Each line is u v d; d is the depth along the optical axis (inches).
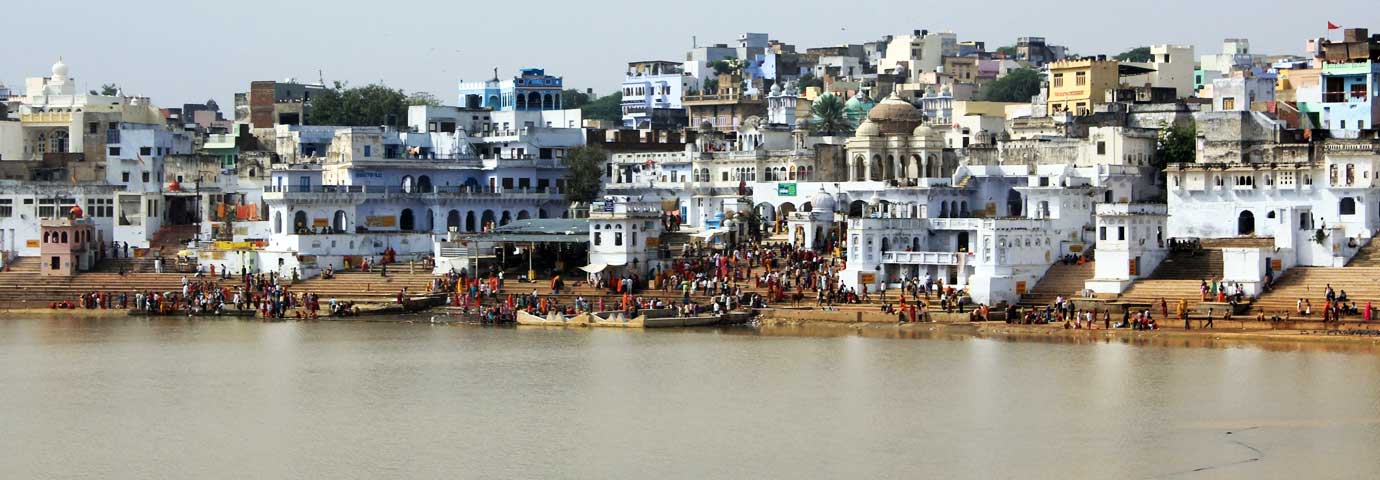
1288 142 6481.3
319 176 7357.3
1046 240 5738.2
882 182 6688.0
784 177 7244.1
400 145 7460.6
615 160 7751.0
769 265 5984.3
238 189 7500.0
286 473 3518.7
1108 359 4665.4
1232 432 3759.8
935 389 4281.5
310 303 5930.1
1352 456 3535.9
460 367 4699.8
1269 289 5319.9
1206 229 6156.5
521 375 4559.5
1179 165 6205.7
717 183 7450.8
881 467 3516.2
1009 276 5585.6
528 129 7672.2
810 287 5792.3
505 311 5693.9
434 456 3649.1
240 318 5930.1
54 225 6525.6
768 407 4101.9
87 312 6077.8
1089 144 6707.7
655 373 4564.5
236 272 6594.5
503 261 6338.6
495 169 7416.3
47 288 6378.0
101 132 7775.6
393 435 3850.9
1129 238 5497.1
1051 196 5949.8
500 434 3843.5
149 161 7485.2
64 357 4948.3
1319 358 4598.9
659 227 6264.8
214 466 3577.8
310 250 6491.1
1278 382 4266.7
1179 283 5413.4
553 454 3654.0
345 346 5137.8
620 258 6107.3
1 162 7549.2
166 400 4261.8
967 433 3801.7
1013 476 3435.0
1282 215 5546.3
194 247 6786.4
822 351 4906.5
